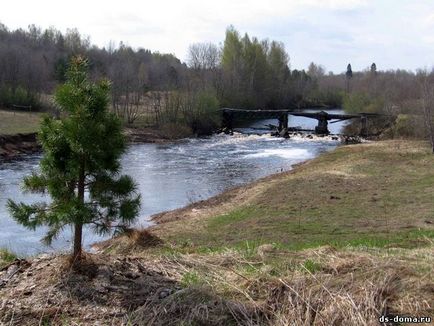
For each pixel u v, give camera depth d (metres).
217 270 6.44
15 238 16.34
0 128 41.31
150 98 69.50
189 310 5.16
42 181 5.88
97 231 6.06
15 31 99.75
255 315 5.09
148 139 48.16
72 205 5.66
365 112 61.34
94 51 94.56
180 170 31.81
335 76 146.50
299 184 23.98
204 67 79.06
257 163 35.00
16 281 5.85
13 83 61.81
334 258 6.71
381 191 21.48
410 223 15.59
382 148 37.44
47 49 93.12
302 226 15.99
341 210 18.25
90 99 5.80
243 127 62.34
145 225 18.20
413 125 44.47
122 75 65.88
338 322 4.80
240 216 18.28
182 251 9.32
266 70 81.31
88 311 5.18
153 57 115.06
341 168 28.38
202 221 17.88
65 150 5.79
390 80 91.81
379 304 5.10
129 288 5.63
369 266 6.25
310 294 5.26
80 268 5.88
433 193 20.44
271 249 7.56
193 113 56.16
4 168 31.36
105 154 5.86
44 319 5.04
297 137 51.38
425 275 5.86
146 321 4.98
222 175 30.25
